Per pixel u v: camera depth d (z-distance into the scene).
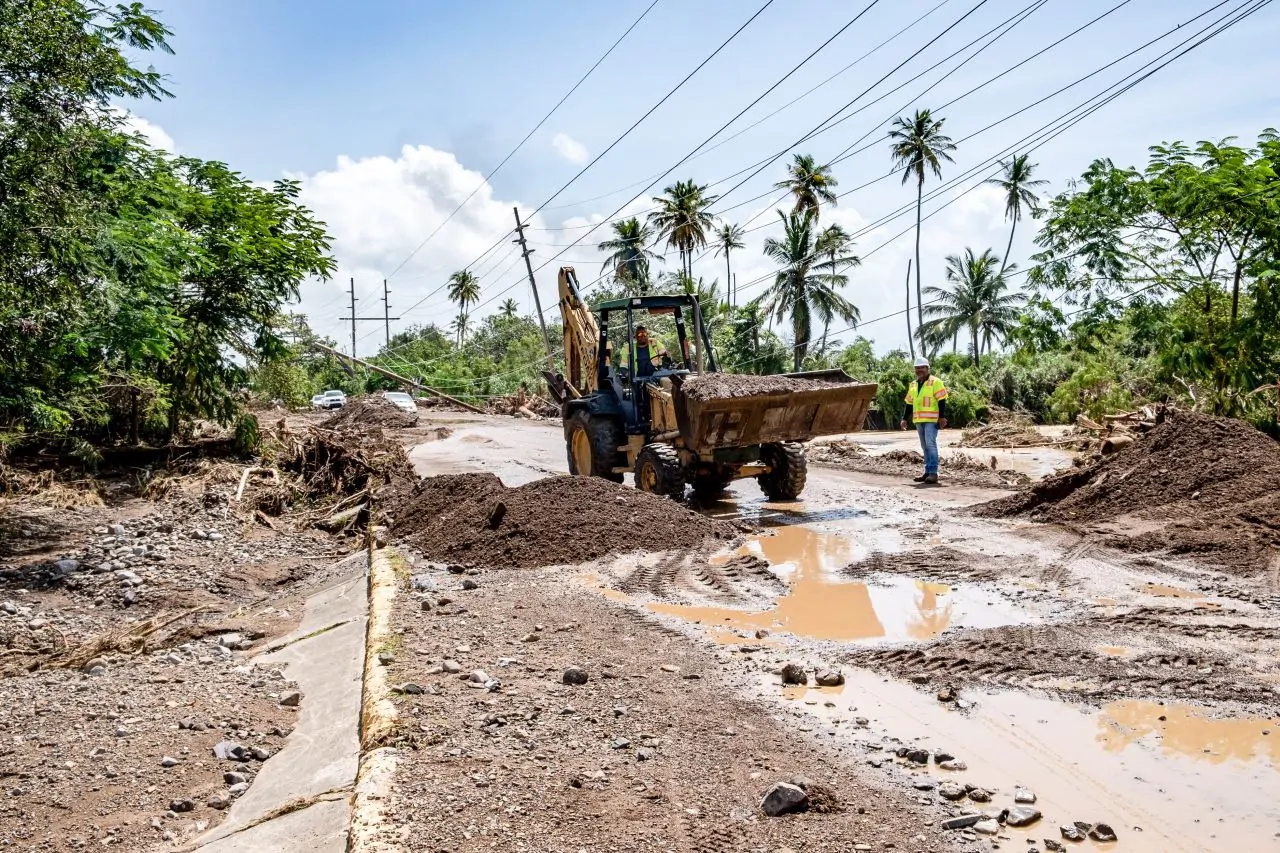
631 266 54.75
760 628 6.52
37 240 10.78
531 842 3.43
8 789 4.70
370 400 38.81
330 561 11.27
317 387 67.31
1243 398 13.29
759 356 49.41
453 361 72.94
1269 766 4.11
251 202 18.36
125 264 12.54
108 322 12.60
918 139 51.69
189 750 5.13
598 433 13.34
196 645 7.81
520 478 17.27
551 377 15.59
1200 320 14.61
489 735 4.50
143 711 5.85
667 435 11.96
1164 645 5.75
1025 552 8.47
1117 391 20.23
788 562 8.66
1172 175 14.11
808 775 4.07
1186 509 8.78
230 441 19.61
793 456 12.39
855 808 3.76
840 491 13.38
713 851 3.38
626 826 3.55
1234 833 3.56
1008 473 14.21
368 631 6.81
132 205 14.01
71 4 11.47
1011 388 34.84
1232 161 12.92
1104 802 3.84
